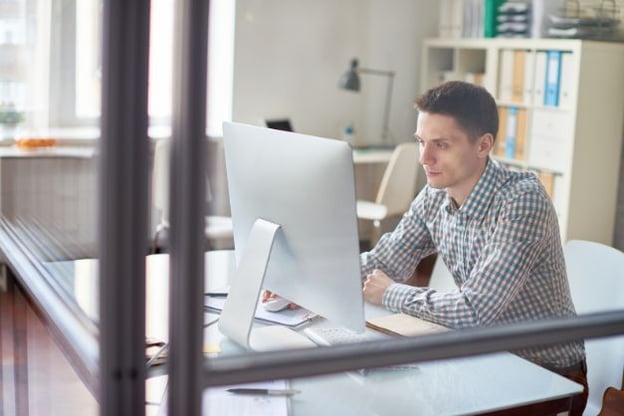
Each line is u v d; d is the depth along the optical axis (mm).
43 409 1829
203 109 728
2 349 2275
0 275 2336
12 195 2033
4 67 2424
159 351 1365
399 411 1226
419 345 838
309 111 5289
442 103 1652
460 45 4723
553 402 1304
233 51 5035
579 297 1695
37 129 2264
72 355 1331
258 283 1417
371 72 5262
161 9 1493
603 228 3758
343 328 1508
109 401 749
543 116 3945
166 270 1825
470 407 1245
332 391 1291
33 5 2434
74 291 1495
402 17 5266
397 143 5418
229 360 775
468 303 1510
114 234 734
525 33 4156
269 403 1220
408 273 1812
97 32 2436
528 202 1562
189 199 735
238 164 1487
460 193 1673
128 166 730
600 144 3779
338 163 1290
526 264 1539
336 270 1362
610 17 3785
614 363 1586
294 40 5176
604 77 3713
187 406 755
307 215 1368
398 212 4406
